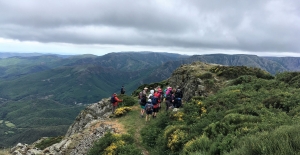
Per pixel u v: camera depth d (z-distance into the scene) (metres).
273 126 9.27
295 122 9.41
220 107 16.16
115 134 18.14
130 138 17.50
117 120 23.50
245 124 10.36
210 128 11.62
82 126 34.84
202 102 18.56
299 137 6.01
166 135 14.28
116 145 16.03
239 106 15.07
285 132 6.78
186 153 10.59
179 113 18.08
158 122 18.92
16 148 24.23
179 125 15.00
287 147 5.71
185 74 32.19
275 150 5.91
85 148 20.33
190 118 16.14
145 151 15.55
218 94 20.16
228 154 7.52
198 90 24.28
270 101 14.59
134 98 32.78
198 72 29.55
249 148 6.74
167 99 22.70
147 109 20.95
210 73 27.59
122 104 29.52
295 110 12.02
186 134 13.09
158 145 14.91
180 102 21.72
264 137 7.02
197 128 12.97
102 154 15.91
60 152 21.42
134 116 23.72
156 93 23.80
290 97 14.19
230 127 10.53
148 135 16.98
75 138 23.75
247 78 23.62
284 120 10.10
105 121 24.30
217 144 9.31
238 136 9.26
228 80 25.86
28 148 23.91
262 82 21.47
